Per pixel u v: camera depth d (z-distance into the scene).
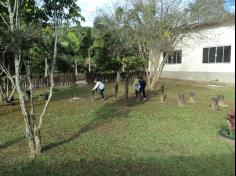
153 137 8.62
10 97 16.52
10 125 10.73
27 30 10.45
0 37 10.06
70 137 8.87
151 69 19.97
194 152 7.18
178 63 26.39
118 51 27.47
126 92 14.75
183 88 20.36
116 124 10.35
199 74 23.91
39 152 7.38
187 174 5.89
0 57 12.58
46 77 23.61
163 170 6.17
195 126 9.81
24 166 6.62
